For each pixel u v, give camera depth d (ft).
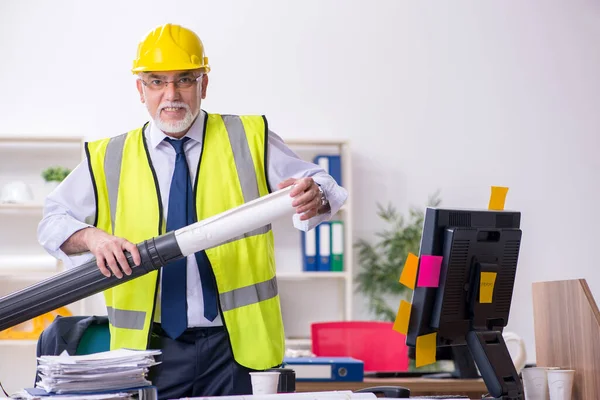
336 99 18.49
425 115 18.71
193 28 18.17
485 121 18.89
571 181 19.06
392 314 17.48
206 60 8.32
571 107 19.19
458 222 6.81
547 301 7.71
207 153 8.16
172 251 6.93
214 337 7.75
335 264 17.21
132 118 17.84
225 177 8.14
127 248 6.92
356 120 18.52
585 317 7.20
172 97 7.73
